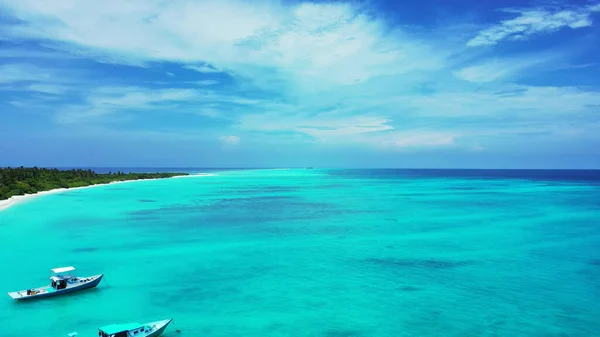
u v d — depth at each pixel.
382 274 36.47
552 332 25.03
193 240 50.41
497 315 27.55
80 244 48.06
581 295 31.30
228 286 33.22
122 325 23.52
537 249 45.97
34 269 37.56
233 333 24.81
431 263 40.12
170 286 33.16
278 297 30.75
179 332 24.92
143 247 46.56
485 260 41.25
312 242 49.34
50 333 24.52
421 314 27.66
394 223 63.72
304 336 24.42
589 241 50.28
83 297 30.61
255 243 48.75
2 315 27.11
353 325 25.95
